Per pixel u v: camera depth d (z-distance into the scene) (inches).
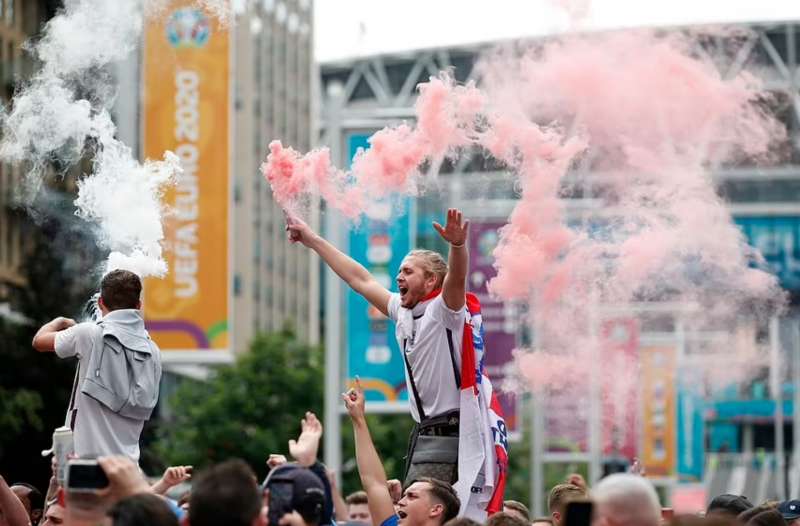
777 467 5216.5
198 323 2529.5
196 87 2502.5
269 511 586.9
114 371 801.6
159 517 555.2
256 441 5078.7
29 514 989.2
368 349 2461.9
